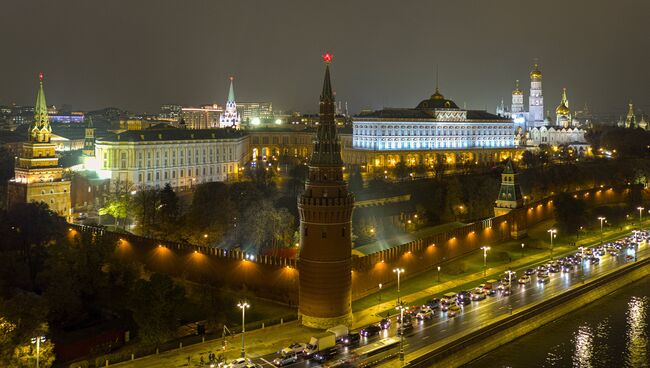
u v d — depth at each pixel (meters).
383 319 153.25
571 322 171.88
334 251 147.38
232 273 177.00
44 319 129.75
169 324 137.12
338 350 132.12
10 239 194.62
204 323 145.25
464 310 163.38
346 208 147.75
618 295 197.25
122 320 147.25
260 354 130.50
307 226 148.75
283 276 165.88
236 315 156.75
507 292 178.38
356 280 172.75
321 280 147.00
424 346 137.25
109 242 169.62
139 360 126.00
